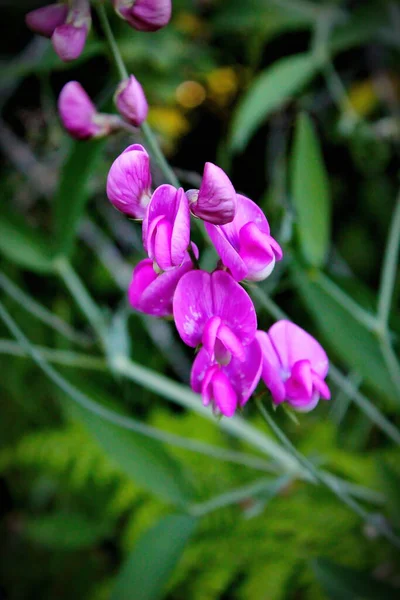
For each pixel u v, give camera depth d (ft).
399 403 1.63
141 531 1.94
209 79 2.63
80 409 1.62
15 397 2.39
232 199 1.14
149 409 2.54
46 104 2.45
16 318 2.48
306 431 2.21
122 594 1.47
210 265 1.58
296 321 2.50
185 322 1.20
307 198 1.59
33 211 2.58
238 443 2.23
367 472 1.89
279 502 1.93
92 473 2.08
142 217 1.19
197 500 1.58
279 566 1.84
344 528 1.86
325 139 2.73
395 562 1.78
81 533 2.17
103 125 1.33
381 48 2.64
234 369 1.21
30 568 2.30
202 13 2.45
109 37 1.31
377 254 2.68
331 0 2.30
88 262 2.60
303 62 2.17
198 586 1.85
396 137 2.50
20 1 2.55
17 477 2.41
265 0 2.32
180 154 2.77
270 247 1.18
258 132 2.75
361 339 1.61
